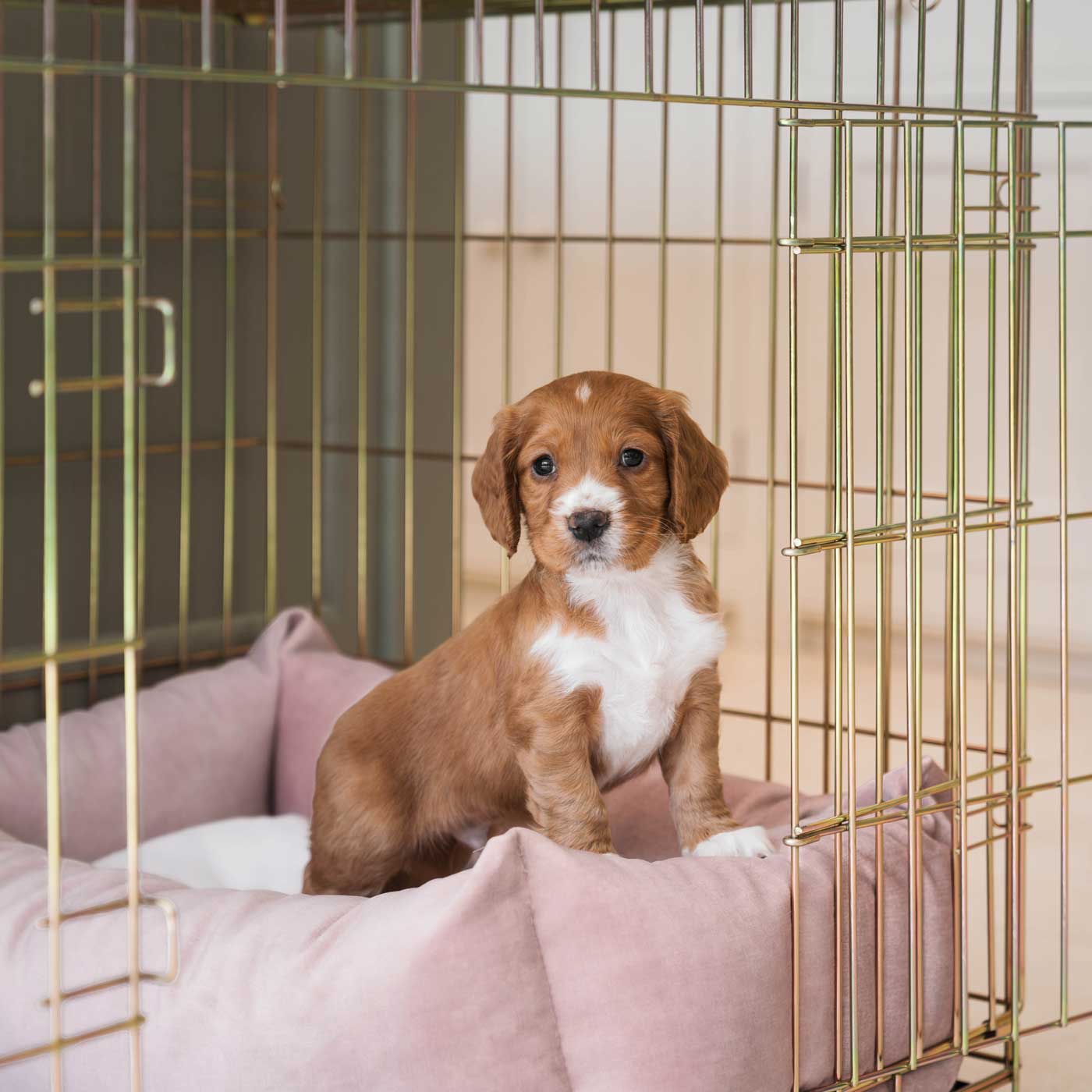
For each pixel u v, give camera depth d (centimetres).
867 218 210
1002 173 172
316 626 212
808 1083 159
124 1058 155
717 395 202
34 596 217
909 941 162
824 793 195
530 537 162
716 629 166
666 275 222
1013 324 162
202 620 231
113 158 218
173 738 200
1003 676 206
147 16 208
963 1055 166
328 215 237
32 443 215
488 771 169
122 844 196
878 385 156
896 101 183
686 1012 153
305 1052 151
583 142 229
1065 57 197
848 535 154
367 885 173
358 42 235
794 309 150
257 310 233
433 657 173
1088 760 202
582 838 163
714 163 221
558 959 153
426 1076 150
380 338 244
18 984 159
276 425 237
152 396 224
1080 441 200
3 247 210
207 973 154
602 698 163
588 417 159
